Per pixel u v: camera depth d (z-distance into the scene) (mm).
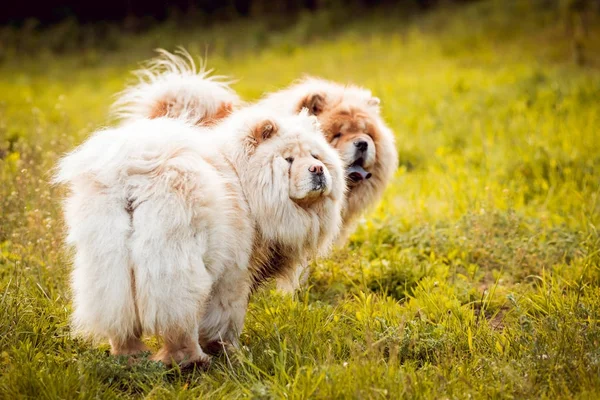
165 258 3604
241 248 4117
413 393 3463
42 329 4324
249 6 28844
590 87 12484
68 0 28234
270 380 3742
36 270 5094
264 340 4348
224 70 18953
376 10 25828
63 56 23438
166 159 3805
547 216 6949
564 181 8117
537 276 5324
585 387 3543
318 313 4656
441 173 8719
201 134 4461
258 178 4246
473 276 5734
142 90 5668
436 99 12711
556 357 3805
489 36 19812
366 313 4703
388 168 6137
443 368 3828
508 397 3492
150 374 3717
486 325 4523
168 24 26562
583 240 6184
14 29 26109
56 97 15766
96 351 3963
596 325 4387
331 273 5711
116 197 3650
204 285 3760
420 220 6930
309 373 3545
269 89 14328
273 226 4285
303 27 24172
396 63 17938
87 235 3600
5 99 14797
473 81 14062
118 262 3564
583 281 5348
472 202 7156
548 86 12898
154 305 3602
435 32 21641
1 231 5738
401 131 10930
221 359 4152
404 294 5449
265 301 4926
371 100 6262
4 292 4602
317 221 4469
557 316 4516
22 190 5844
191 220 3729
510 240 6113
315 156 4465
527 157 8609
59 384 3549
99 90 17156
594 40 18297
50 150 6949
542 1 21672
